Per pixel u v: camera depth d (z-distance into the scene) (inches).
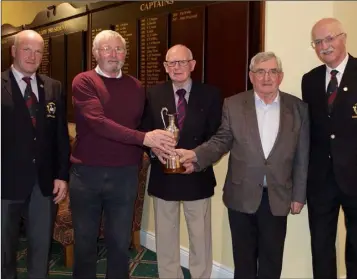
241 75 101.0
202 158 84.9
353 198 82.9
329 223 86.1
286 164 81.7
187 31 113.8
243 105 83.7
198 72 111.6
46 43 186.7
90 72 87.0
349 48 92.6
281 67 81.4
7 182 85.1
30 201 90.0
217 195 112.3
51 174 91.2
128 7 135.6
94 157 86.7
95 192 88.0
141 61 130.9
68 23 170.9
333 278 88.5
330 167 83.1
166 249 99.5
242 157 82.4
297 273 99.7
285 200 82.1
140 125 93.7
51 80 92.4
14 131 84.8
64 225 119.6
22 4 209.6
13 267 93.7
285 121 81.4
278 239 83.1
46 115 89.0
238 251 85.3
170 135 84.2
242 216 84.2
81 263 90.8
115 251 91.4
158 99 94.6
